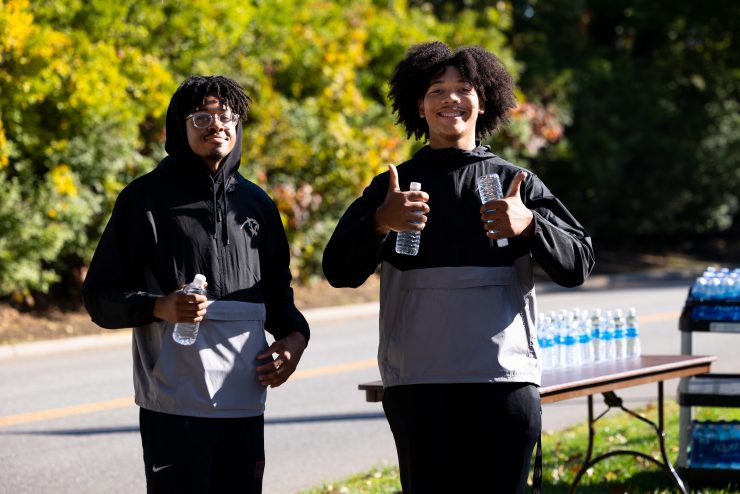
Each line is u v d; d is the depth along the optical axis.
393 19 30.30
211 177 5.66
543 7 36.78
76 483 9.59
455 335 5.43
